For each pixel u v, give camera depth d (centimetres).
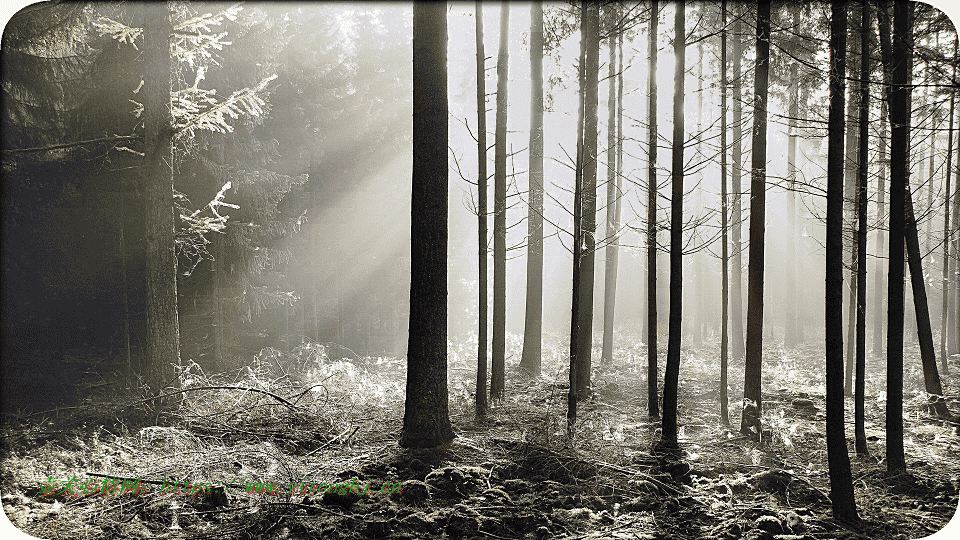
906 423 900
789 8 953
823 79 713
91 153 1066
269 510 565
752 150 764
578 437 751
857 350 718
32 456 707
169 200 905
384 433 781
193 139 1103
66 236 1089
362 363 1440
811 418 928
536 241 1187
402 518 553
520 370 1180
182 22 937
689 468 676
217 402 921
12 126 995
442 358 742
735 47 1307
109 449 722
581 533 532
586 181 991
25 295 1055
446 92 742
